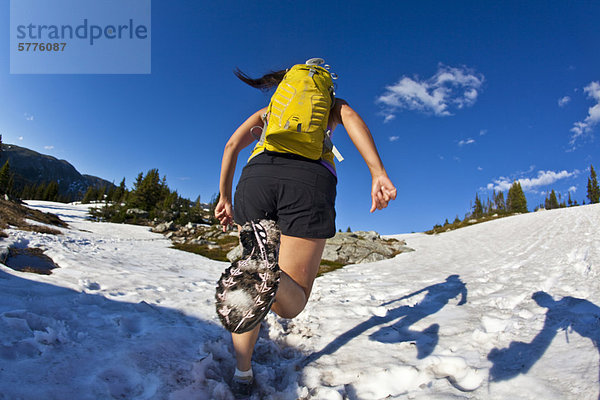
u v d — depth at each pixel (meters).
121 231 18.61
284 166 1.45
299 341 2.26
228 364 1.77
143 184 36.66
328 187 1.48
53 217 17.20
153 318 2.38
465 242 15.80
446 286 4.44
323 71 1.55
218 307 1.10
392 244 15.06
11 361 1.40
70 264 4.33
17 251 4.50
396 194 1.25
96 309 2.42
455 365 1.69
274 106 1.46
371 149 1.37
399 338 2.28
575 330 1.96
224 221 1.91
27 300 2.33
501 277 4.84
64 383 1.32
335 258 10.90
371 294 4.15
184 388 1.42
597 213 19.02
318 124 1.40
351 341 2.19
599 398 1.24
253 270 1.10
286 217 1.45
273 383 1.62
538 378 1.46
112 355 1.62
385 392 1.56
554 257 7.08
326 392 1.49
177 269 6.37
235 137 1.80
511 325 2.25
